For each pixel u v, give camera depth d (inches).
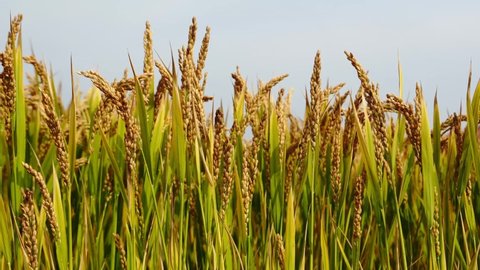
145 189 75.3
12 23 74.7
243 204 74.1
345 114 80.7
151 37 77.9
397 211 75.7
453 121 78.4
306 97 80.7
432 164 75.3
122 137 79.7
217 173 74.6
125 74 79.0
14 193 74.8
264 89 79.2
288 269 73.5
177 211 77.4
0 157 75.1
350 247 79.7
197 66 75.1
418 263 79.7
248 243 75.9
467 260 76.8
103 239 78.0
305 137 76.3
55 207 71.8
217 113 74.0
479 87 76.7
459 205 76.6
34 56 80.1
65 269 71.7
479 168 76.2
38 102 79.7
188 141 74.8
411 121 74.8
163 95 76.7
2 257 73.5
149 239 74.7
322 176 80.1
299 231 79.7
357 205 76.4
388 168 75.4
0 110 76.1
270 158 79.4
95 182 78.3
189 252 78.8
